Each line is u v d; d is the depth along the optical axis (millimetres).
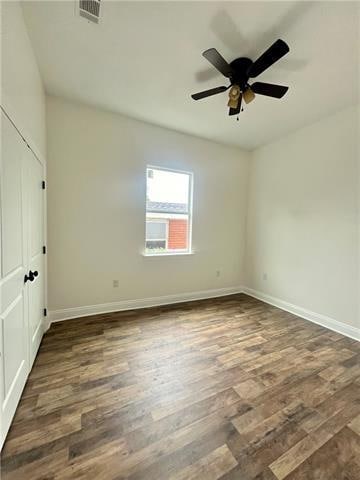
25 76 1671
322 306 2961
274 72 2092
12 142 1396
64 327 2648
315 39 1724
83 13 1555
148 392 1671
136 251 3266
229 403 1590
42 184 2402
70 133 2736
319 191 3008
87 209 2902
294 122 3053
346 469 1169
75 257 2877
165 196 3549
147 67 2092
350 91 2365
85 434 1316
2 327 1244
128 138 3078
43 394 1616
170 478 1102
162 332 2609
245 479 1110
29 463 1147
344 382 1851
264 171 3873
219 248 4016
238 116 2869
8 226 1335
